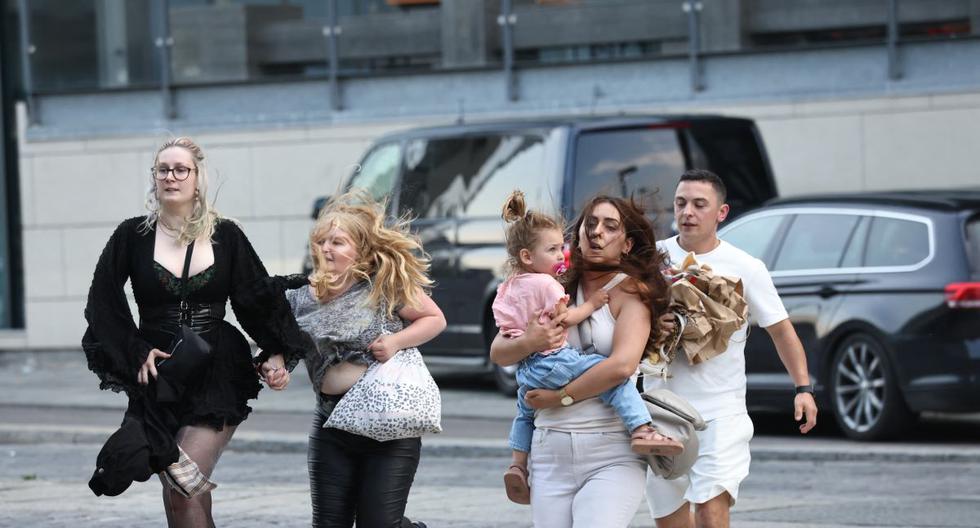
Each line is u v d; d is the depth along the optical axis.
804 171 31.86
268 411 26.59
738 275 11.88
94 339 11.16
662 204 25.25
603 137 25.39
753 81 32.25
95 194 36.91
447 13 34.41
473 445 21.72
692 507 13.15
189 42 36.34
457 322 26.67
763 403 22.22
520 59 33.88
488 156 26.41
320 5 35.38
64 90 37.16
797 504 16.88
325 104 35.44
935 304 20.56
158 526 16.09
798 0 31.92
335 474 11.31
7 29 39.41
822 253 22.02
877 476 19.05
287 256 35.62
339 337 11.16
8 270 39.16
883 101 31.30
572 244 10.37
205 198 11.41
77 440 24.31
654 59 32.84
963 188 22.95
